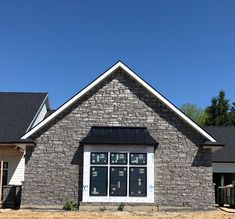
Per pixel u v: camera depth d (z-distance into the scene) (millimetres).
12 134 29734
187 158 24047
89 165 23375
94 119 24484
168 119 24469
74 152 24062
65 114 24453
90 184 23219
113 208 22922
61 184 23734
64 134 24234
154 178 23703
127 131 24172
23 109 33031
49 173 23859
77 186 23703
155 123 24453
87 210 22750
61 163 23938
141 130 24297
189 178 23844
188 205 23562
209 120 63281
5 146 29281
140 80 24578
